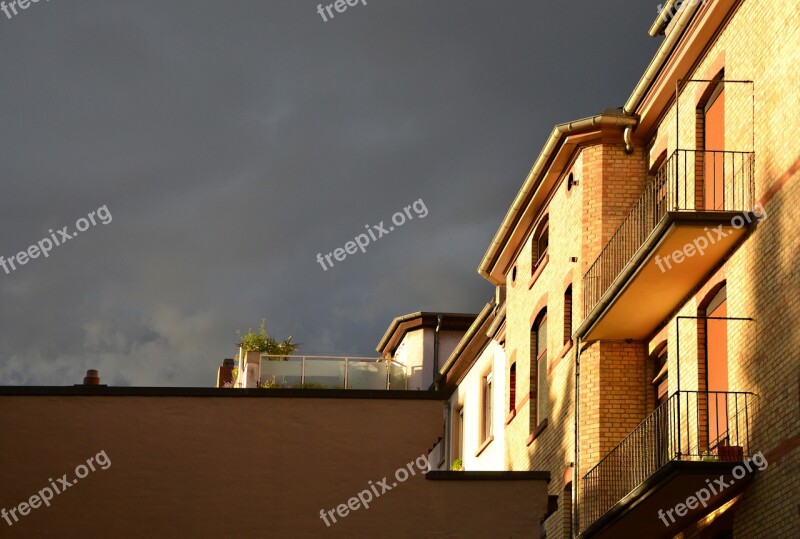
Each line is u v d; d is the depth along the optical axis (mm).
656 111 23453
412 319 38875
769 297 17906
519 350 28891
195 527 14656
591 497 22734
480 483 15078
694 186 20844
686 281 20578
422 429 15133
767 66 18594
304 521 14773
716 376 19734
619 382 23328
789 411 17031
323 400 15148
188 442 14922
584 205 24547
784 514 16891
